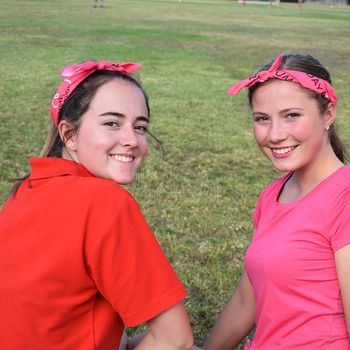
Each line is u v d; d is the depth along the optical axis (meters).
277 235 2.37
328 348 2.29
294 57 2.43
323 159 2.43
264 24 34.22
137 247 1.98
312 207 2.33
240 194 6.32
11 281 1.97
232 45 22.53
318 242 2.29
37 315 1.94
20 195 2.12
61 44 19.72
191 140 8.49
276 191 2.61
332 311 2.30
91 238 1.95
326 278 2.30
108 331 2.05
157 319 2.02
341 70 17.16
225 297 4.14
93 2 46.38
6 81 12.51
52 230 1.97
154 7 45.22
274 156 2.46
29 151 7.41
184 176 6.83
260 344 2.44
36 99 10.80
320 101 2.37
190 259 4.68
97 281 1.97
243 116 10.33
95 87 2.18
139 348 2.08
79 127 2.19
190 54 19.33
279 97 2.36
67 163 2.18
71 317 1.98
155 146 8.02
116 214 1.97
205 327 3.79
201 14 40.50
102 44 20.36
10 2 41.25
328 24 36.53
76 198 2.00
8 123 8.84
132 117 2.19
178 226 5.34
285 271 2.32
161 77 14.54
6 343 1.96
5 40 20.00
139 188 6.27
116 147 2.18
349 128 9.88
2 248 2.01
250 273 2.47
